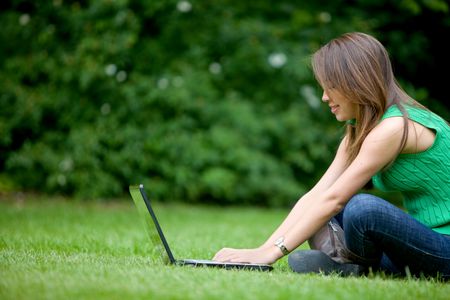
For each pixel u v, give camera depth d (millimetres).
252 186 18391
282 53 19062
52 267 5445
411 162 5660
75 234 9867
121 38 17688
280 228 6133
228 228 12266
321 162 20000
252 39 19188
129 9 18062
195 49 18750
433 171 5652
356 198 5605
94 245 8281
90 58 17797
